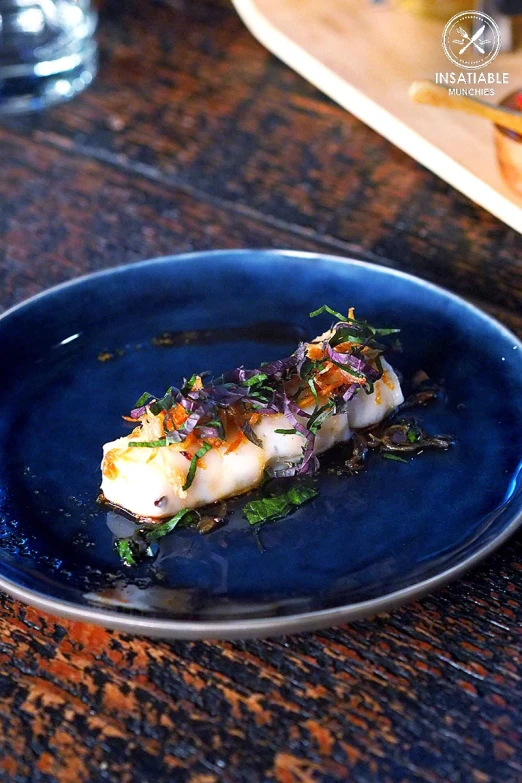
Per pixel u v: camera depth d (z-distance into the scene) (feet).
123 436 1.90
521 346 1.94
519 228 2.20
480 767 1.56
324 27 2.68
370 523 1.74
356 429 1.87
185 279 2.12
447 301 2.03
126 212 2.47
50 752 1.59
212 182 2.54
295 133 2.66
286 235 2.39
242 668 1.65
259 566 1.69
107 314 2.09
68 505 1.79
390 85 2.50
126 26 3.09
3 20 2.92
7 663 1.67
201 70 2.88
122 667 1.66
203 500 1.77
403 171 2.54
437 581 1.62
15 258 2.37
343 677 1.64
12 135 2.72
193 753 1.58
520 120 2.11
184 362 2.02
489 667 1.65
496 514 1.72
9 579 1.66
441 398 1.92
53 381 1.99
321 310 1.90
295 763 1.56
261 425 1.81
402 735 1.59
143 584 1.67
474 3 2.65
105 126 2.72
